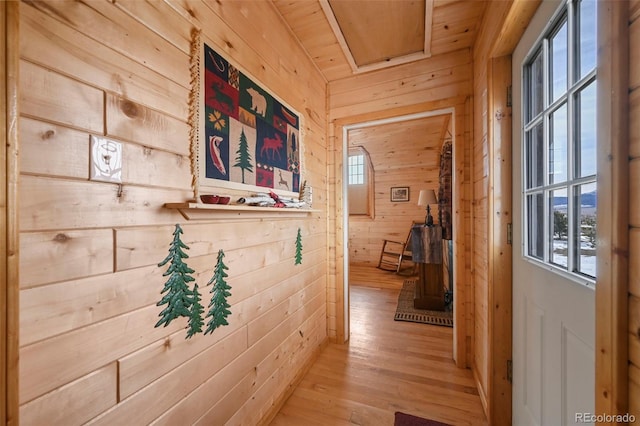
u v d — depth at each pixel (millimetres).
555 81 974
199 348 1052
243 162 1306
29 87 591
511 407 1367
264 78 1507
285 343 1680
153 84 880
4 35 539
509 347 1367
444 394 1685
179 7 982
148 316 858
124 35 792
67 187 658
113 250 759
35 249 597
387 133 4602
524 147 1231
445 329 2604
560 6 893
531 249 1195
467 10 1613
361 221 5742
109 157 750
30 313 589
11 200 548
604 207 532
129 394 796
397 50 1998
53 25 635
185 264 987
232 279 1228
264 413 1446
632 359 489
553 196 987
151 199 868
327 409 1573
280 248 1640
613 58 513
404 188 5445
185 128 1000
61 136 647
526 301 1205
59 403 638
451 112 2082
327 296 2387
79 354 680
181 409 969
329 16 1673
